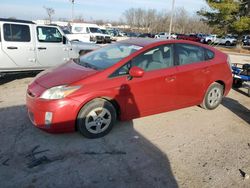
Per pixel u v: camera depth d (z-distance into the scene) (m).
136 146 4.16
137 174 3.46
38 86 4.21
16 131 4.47
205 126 5.08
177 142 4.37
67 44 8.77
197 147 4.25
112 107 4.35
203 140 4.50
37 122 4.07
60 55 8.61
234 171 3.65
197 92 5.43
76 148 4.00
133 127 4.82
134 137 4.45
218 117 5.58
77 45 9.20
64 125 4.02
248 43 42.12
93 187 3.19
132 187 3.22
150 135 4.56
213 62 5.60
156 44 4.82
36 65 8.09
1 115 5.15
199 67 5.30
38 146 4.02
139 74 4.25
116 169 3.54
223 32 29.12
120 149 4.04
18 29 7.54
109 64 4.44
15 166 3.51
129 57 4.48
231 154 4.09
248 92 7.52
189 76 5.14
